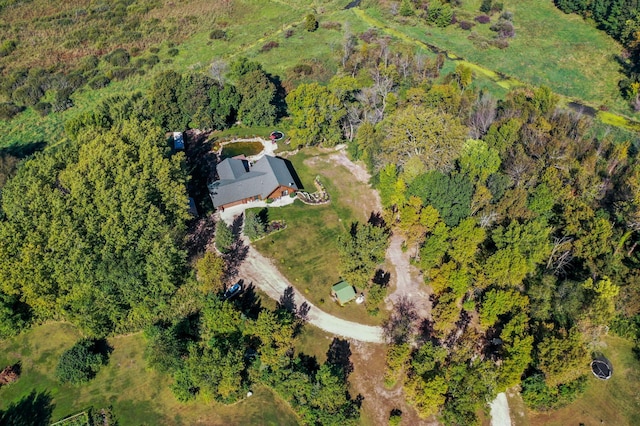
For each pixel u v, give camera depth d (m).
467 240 82.06
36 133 136.50
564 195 90.69
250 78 126.88
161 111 122.81
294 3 196.88
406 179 92.69
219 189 103.94
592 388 76.06
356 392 76.75
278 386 73.69
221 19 189.75
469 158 94.81
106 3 198.25
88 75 160.62
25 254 77.50
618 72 143.12
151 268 80.06
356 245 86.12
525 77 146.00
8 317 81.81
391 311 86.44
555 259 85.25
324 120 119.19
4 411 75.31
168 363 75.81
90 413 74.81
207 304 79.25
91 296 80.56
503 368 72.12
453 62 152.38
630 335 81.06
